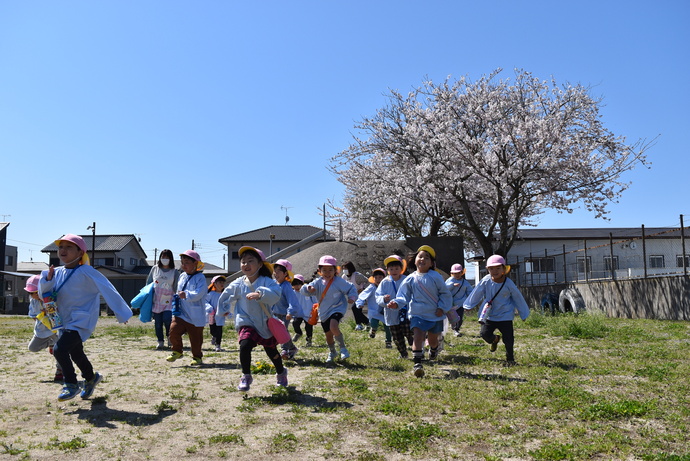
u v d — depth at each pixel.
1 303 46.38
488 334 8.33
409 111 29.98
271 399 5.70
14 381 6.78
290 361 8.48
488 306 8.34
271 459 3.97
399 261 8.84
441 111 27.94
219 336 10.62
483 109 26.92
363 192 33.47
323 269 8.33
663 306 17.55
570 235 39.66
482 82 27.83
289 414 5.14
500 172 25.66
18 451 3.97
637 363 8.02
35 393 6.03
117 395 5.85
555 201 26.06
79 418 4.95
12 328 17.45
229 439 4.33
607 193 24.89
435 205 31.42
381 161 33.22
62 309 5.50
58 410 5.25
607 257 24.42
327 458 4.00
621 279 19.91
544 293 26.66
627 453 4.07
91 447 4.14
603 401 5.49
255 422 4.88
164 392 6.05
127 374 7.21
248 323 6.07
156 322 10.55
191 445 4.23
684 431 4.59
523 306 8.26
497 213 26.16
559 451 4.03
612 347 10.07
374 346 10.58
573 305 20.94
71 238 5.53
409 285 7.46
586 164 24.56
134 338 13.02
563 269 25.98
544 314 19.62
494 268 8.28
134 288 49.81
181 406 5.42
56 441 4.27
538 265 30.27
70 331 5.35
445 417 5.05
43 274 5.46
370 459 3.94
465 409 5.27
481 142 26.67
